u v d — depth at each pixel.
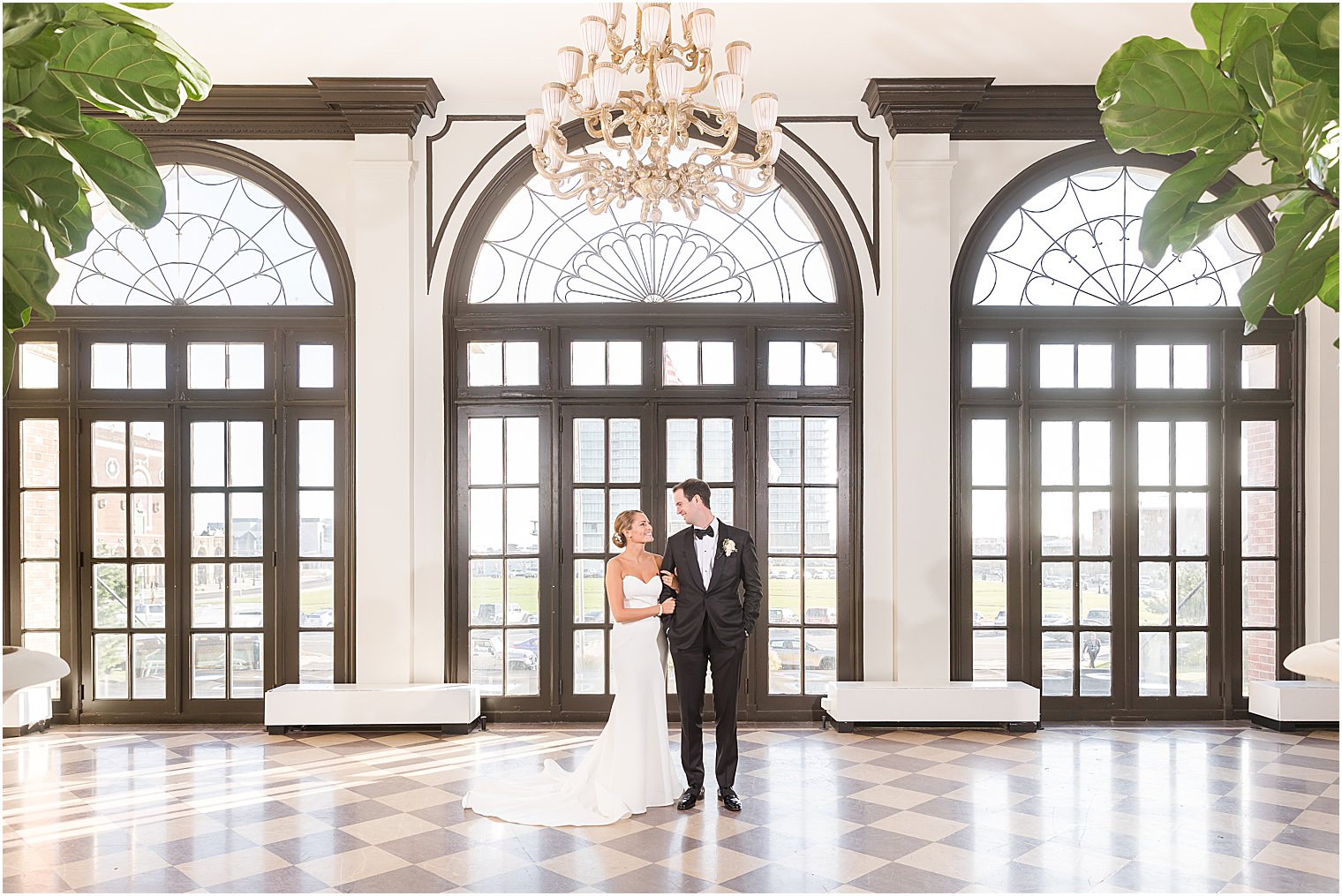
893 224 6.75
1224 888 3.70
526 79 6.51
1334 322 6.69
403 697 6.25
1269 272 1.25
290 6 5.55
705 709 6.68
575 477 6.78
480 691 6.71
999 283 6.87
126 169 1.30
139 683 6.71
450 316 6.74
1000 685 6.42
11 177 1.24
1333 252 1.23
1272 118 1.08
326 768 5.45
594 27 3.95
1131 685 6.73
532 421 6.79
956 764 5.48
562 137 4.18
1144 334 6.84
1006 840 4.22
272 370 6.76
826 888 3.69
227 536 6.72
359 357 6.63
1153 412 6.80
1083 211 6.89
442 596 6.64
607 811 4.50
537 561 6.76
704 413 6.77
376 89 6.48
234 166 6.76
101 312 6.71
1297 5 1.02
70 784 5.15
